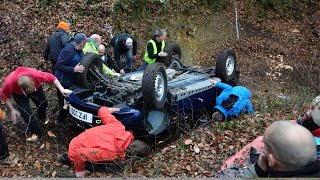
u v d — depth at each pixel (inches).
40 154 229.0
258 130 227.6
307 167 70.6
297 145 70.4
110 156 189.8
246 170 85.2
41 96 251.8
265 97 321.1
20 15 398.9
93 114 230.7
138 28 454.6
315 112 115.2
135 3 457.1
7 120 271.0
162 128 248.2
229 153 202.1
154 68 232.1
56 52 277.3
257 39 543.2
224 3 560.4
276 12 593.9
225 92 261.1
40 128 246.7
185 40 497.0
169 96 249.0
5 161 211.0
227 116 253.9
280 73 448.8
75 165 193.9
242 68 470.0
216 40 524.1
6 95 231.3
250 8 581.3
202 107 280.2
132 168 197.3
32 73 232.5
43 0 417.4
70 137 257.3
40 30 390.3
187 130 261.7
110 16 436.1
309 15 603.2
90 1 436.8
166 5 487.5
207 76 300.7
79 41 251.4
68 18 415.8
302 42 550.0
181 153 209.0
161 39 327.6
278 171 73.2
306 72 458.0
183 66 340.5
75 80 255.9
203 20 527.8
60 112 266.2
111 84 254.2
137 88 244.7
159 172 189.0
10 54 358.9
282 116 253.4
